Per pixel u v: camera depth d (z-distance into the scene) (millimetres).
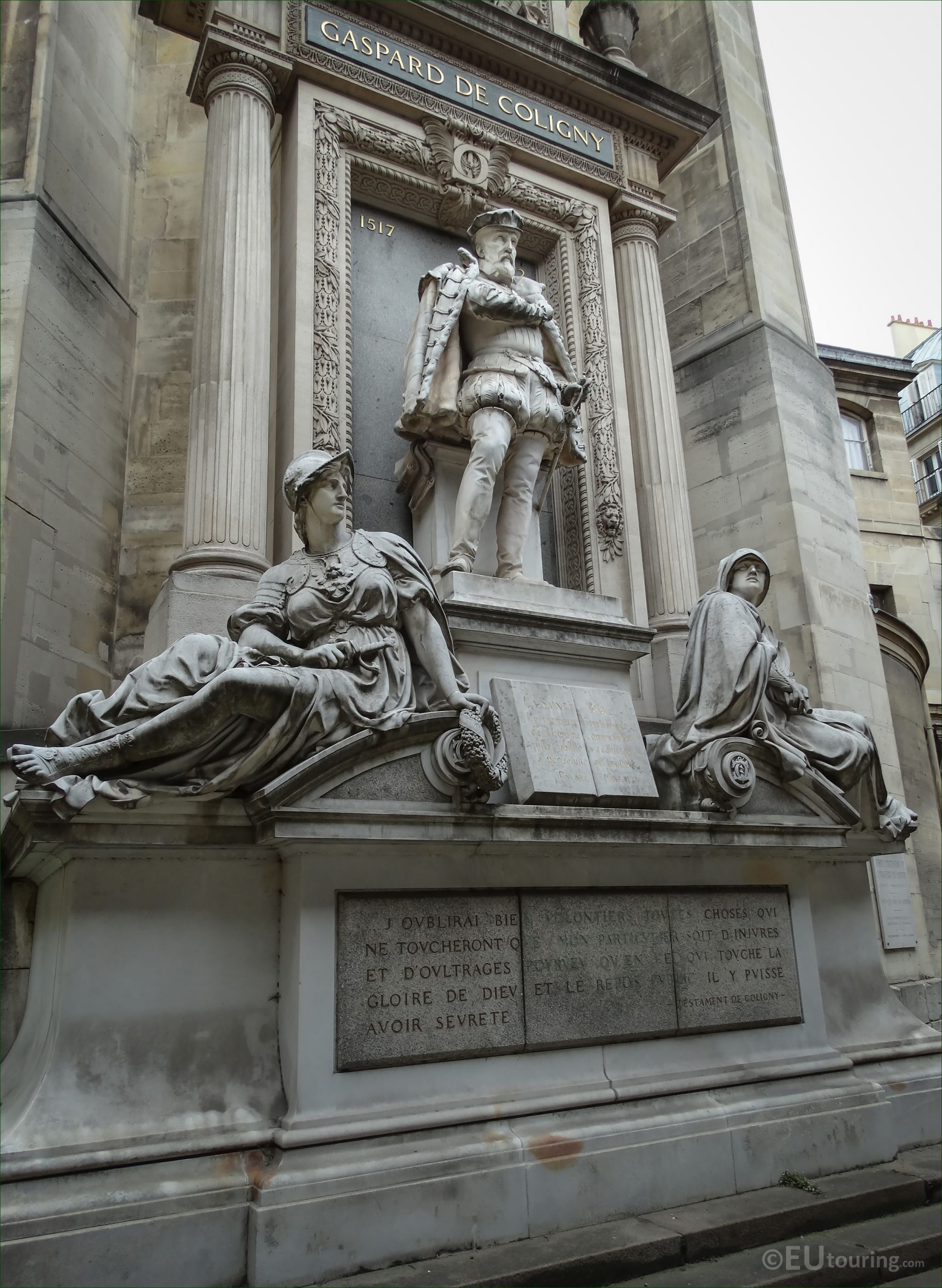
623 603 8227
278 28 7930
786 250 12508
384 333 8086
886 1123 5586
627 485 8570
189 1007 4281
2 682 7090
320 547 5129
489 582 6141
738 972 5551
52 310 8203
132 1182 3859
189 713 4164
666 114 9711
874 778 6367
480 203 8625
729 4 13203
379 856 4617
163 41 10617
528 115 9117
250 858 4566
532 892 4973
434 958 4609
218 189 7375
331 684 4492
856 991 6270
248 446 6777
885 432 19141
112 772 4184
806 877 6074
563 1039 4820
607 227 9383
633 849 5273
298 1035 4230
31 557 7582
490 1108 4484
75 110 8977
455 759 4652
